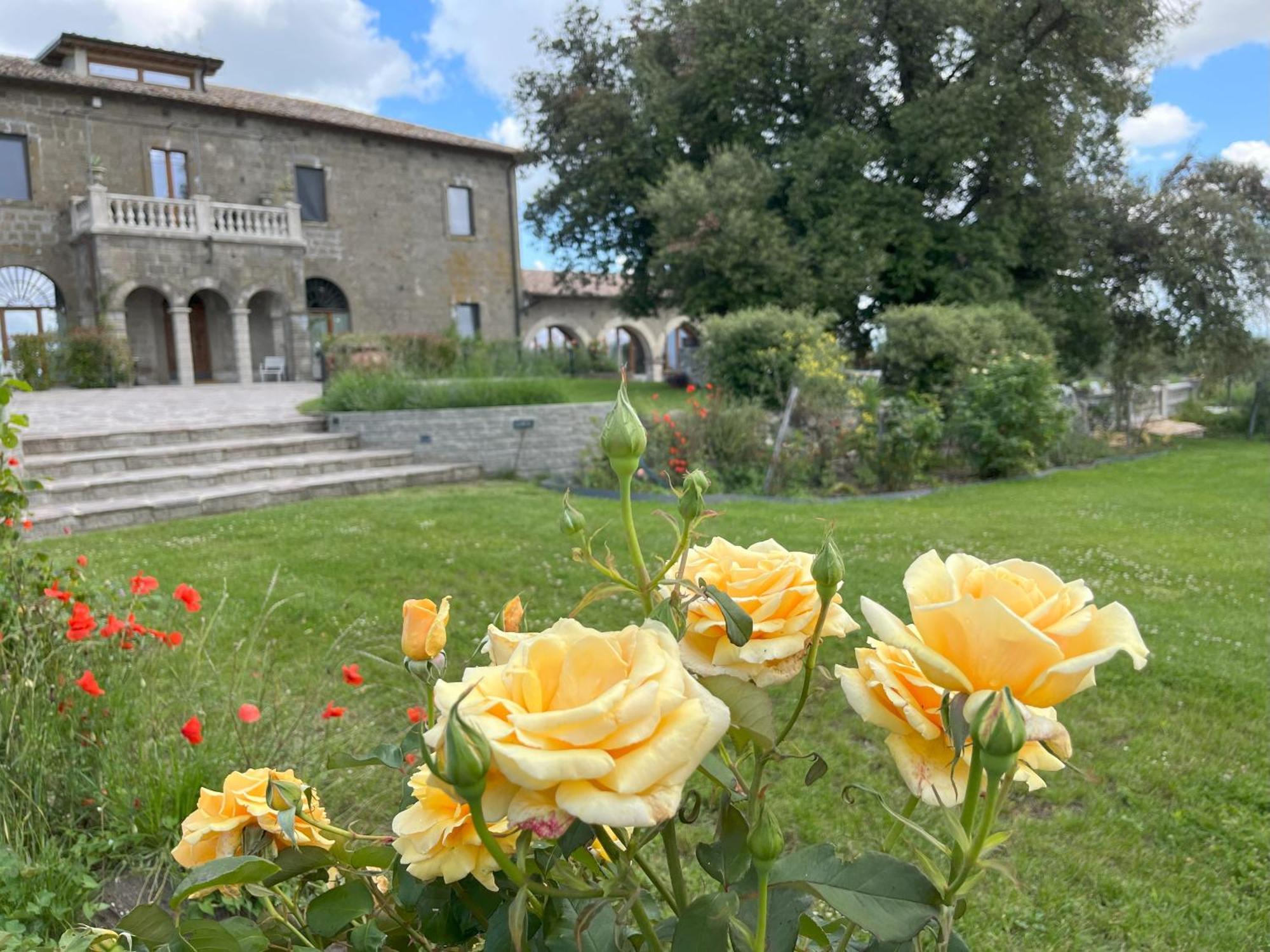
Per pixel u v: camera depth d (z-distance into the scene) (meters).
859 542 7.39
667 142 19.95
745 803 0.89
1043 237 19.70
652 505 8.92
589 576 6.00
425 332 24.92
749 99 19.30
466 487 11.07
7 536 3.54
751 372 12.84
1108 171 19.91
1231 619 5.48
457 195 25.89
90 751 2.71
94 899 2.28
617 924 0.76
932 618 0.69
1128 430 19.16
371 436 11.98
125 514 8.38
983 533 7.97
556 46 21.25
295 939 1.12
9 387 3.58
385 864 1.05
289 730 3.07
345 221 23.69
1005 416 12.67
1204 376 21.45
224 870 0.93
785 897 0.81
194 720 2.45
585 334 30.28
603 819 0.58
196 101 20.80
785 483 11.19
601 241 22.05
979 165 19.14
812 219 18.30
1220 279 19.08
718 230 17.22
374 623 5.02
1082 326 19.56
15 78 18.83
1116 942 2.61
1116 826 3.19
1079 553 7.22
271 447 11.01
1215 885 2.89
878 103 19.31
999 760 0.62
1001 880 2.88
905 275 18.56
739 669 0.89
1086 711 4.10
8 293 19.66
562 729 0.60
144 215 19.86
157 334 21.95
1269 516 9.27
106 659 3.16
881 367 14.77
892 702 0.77
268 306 23.12
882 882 0.75
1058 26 18.06
